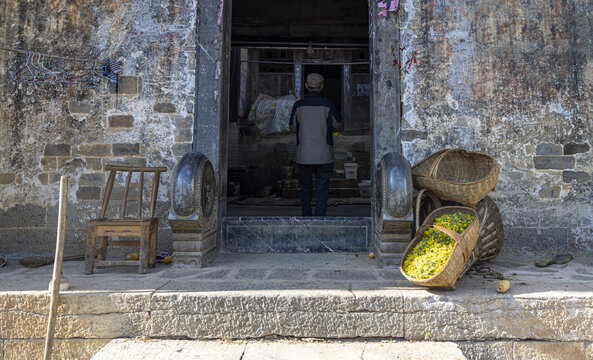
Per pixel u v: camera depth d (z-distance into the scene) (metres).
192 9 4.02
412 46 4.02
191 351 2.26
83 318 2.45
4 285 2.68
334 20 8.66
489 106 3.99
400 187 3.09
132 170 3.45
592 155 3.96
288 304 2.45
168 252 3.81
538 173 3.96
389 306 2.45
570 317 2.45
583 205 3.94
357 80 11.49
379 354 2.22
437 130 3.97
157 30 4.00
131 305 2.45
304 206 4.61
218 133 3.93
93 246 3.11
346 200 7.79
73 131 3.93
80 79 3.95
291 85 11.04
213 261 3.55
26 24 3.99
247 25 8.62
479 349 2.45
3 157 3.88
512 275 3.08
